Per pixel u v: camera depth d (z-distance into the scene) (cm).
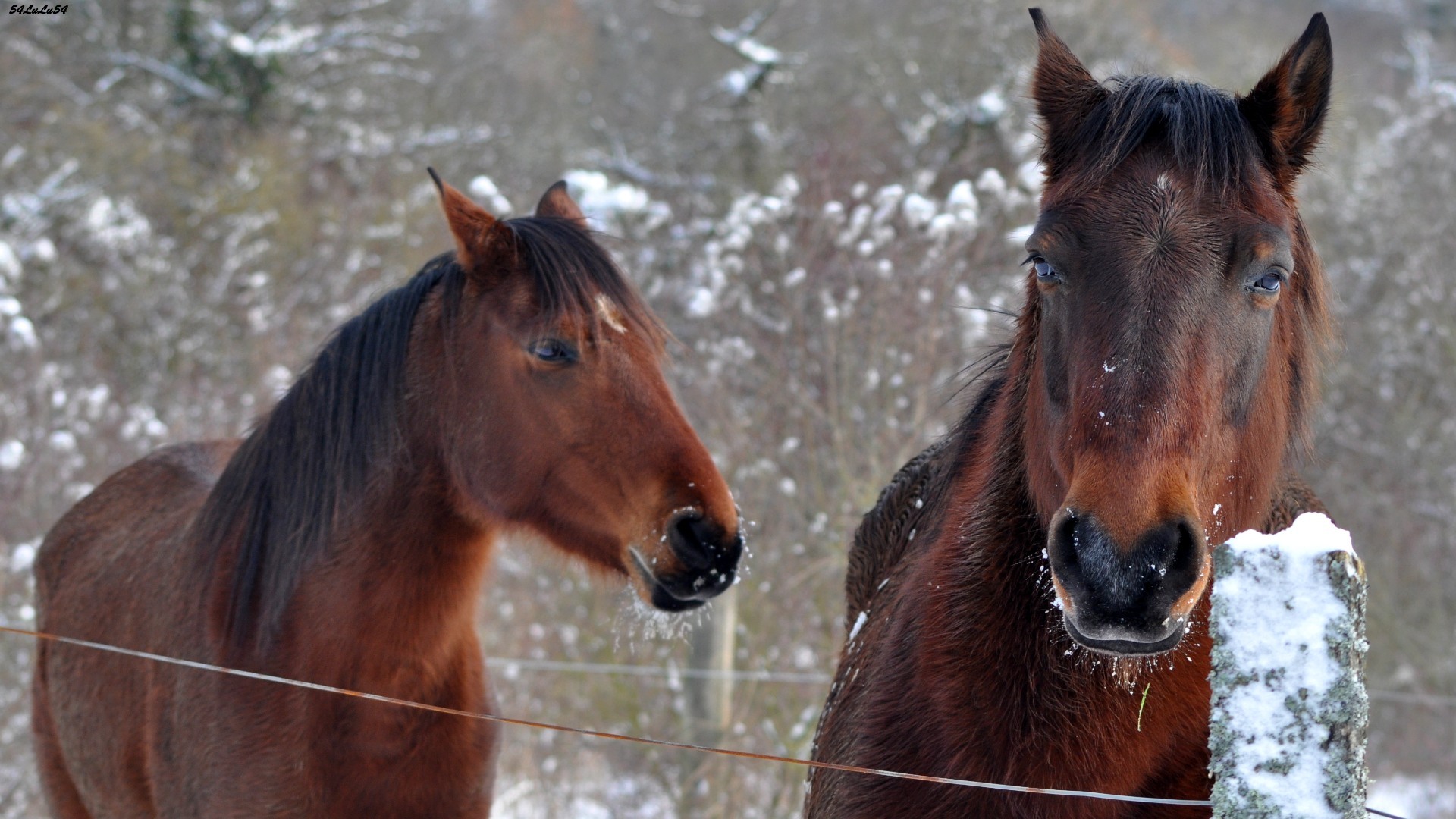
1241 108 403
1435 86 2288
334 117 2948
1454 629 1842
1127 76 437
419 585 588
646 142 2956
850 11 2855
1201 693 410
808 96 2688
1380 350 2012
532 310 563
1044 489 401
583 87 3391
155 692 623
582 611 1410
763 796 1296
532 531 593
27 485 1390
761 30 2906
